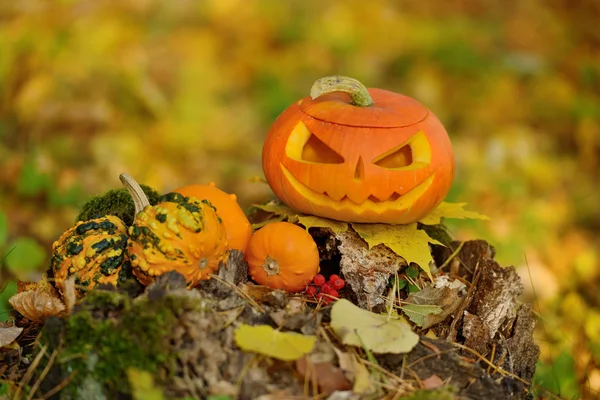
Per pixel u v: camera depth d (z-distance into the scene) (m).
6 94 1.98
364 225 1.12
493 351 1.07
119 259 1.04
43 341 1.00
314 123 1.09
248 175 1.94
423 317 1.08
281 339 0.98
